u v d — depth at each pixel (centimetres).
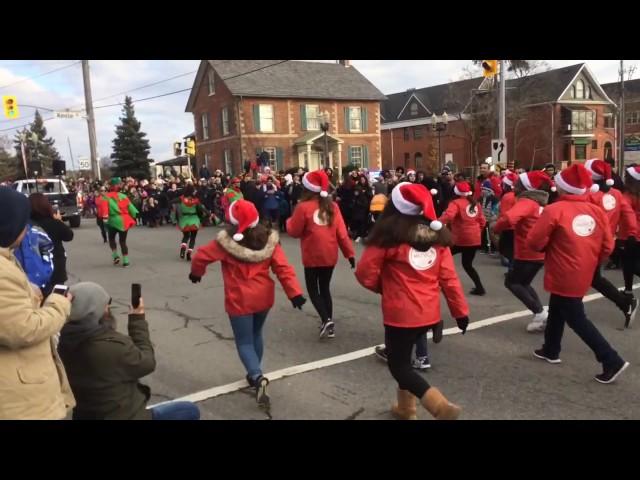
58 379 255
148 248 1411
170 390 477
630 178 693
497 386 464
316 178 589
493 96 3769
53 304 247
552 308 498
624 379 473
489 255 1127
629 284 679
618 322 633
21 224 243
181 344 606
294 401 446
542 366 507
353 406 434
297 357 550
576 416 407
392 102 5791
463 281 873
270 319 691
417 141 5300
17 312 226
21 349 235
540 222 471
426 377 486
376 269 366
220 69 3672
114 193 1134
